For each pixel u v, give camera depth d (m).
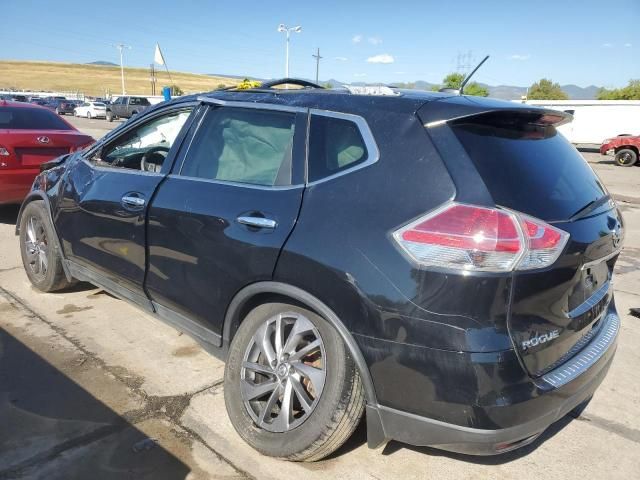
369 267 2.35
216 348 3.12
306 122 2.86
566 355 2.54
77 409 3.11
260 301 2.87
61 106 49.09
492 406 2.17
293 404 2.75
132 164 3.91
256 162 3.00
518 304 2.20
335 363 2.51
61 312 4.45
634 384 3.68
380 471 2.73
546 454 2.91
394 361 2.31
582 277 2.55
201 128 3.38
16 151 6.68
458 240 2.19
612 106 30.62
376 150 2.53
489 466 2.80
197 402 3.24
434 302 2.21
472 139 2.43
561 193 2.51
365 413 2.77
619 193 13.34
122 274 3.68
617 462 2.87
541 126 2.83
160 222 3.26
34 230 4.78
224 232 2.88
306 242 2.54
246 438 2.80
